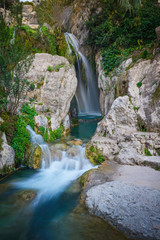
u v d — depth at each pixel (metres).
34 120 7.53
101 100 12.45
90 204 3.78
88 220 3.35
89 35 15.95
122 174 4.89
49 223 3.39
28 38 10.41
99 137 7.47
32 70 8.57
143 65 8.13
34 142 6.84
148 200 3.56
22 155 6.34
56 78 8.72
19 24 10.17
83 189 4.56
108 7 13.30
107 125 7.57
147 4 11.57
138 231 2.88
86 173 5.18
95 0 16.53
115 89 9.32
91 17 15.23
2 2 12.80
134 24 10.69
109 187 4.18
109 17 13.09
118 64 10.60
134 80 8.06
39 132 7.55
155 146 5.78
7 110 6.71
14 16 10.54
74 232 3.08
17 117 6.74
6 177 5.48
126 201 3.60
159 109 6.64
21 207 3.96
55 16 15.88
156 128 6.59
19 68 6.44
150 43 9.90
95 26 14.98
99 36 13.80
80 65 17.06
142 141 6.05
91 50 16.92
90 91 18.19
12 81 7.03
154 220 3.05
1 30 6.78
